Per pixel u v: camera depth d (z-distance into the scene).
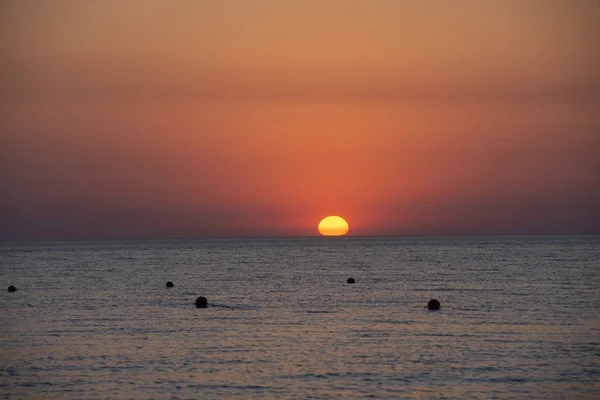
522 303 74.50
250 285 100.62
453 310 69.44
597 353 47.56
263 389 39.28
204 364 45.09
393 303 76.00
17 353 48.91
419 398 37.72
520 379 41.19
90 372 43.28
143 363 45.47
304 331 57.12
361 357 46.75
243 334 55.84
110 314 68.75
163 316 66.88
